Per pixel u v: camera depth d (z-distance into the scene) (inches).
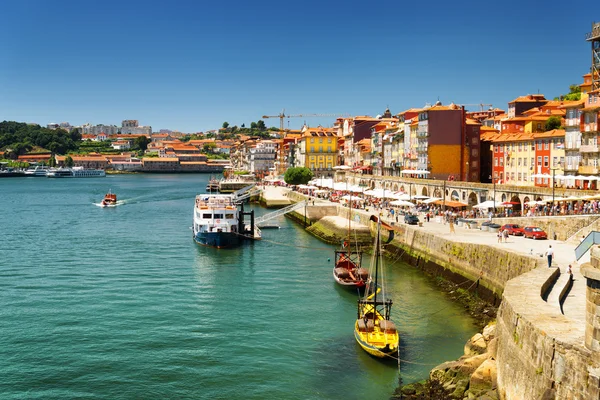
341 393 1761.8
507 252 2578.7
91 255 3868.1
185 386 1814.7
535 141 5152.6
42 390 1781.5
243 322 2400.3
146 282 3073.3
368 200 5674.2
